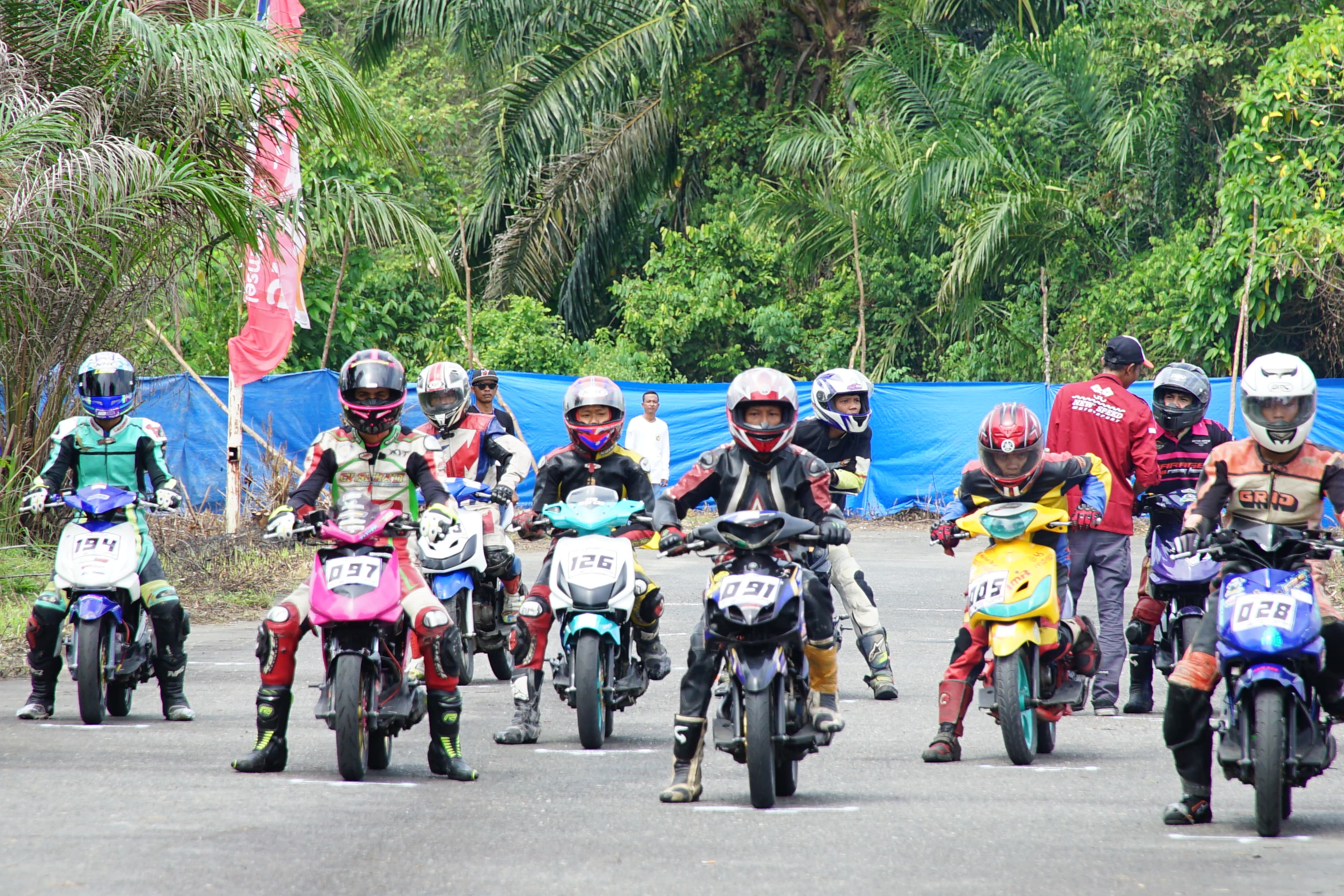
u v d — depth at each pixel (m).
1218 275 68.94
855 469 30.78
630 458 26.78
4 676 31.98
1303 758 18.39
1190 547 27.28
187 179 39.97
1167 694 19.28
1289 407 19.22
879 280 85.44
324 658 21.66
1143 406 28.11
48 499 26.58
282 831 17.98
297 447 65.94
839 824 18.80
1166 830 18.58
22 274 38.56
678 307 86.62
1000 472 23.69
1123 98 81.69
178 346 62.00
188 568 48.47
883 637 29.77
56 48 41.44
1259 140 67.62
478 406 35.94
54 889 15.18
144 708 28.42
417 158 49.41
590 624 24.45
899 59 85.31
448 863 16.56
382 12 84.06
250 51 42.28
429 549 30.22
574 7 83.00
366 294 83.62
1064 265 81.12
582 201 83.81
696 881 15.84
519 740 25.12
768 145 90.38
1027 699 23.47
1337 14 67.06
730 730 20.05
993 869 16.44
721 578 20.00
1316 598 18.95
